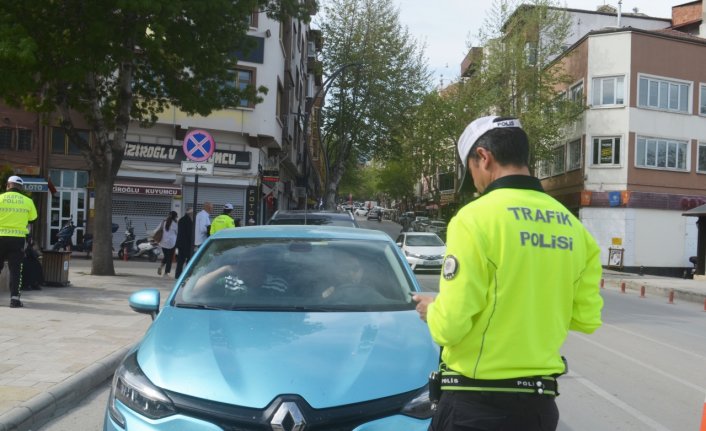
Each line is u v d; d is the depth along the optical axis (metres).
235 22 16.22
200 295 4.59
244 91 17.50
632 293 20.55
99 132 15.38
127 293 12.11
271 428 3.15
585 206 34.41
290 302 4.48
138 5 13.20
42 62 13.78
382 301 4.58
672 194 34.19
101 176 15.44
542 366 2.28
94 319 9.19
